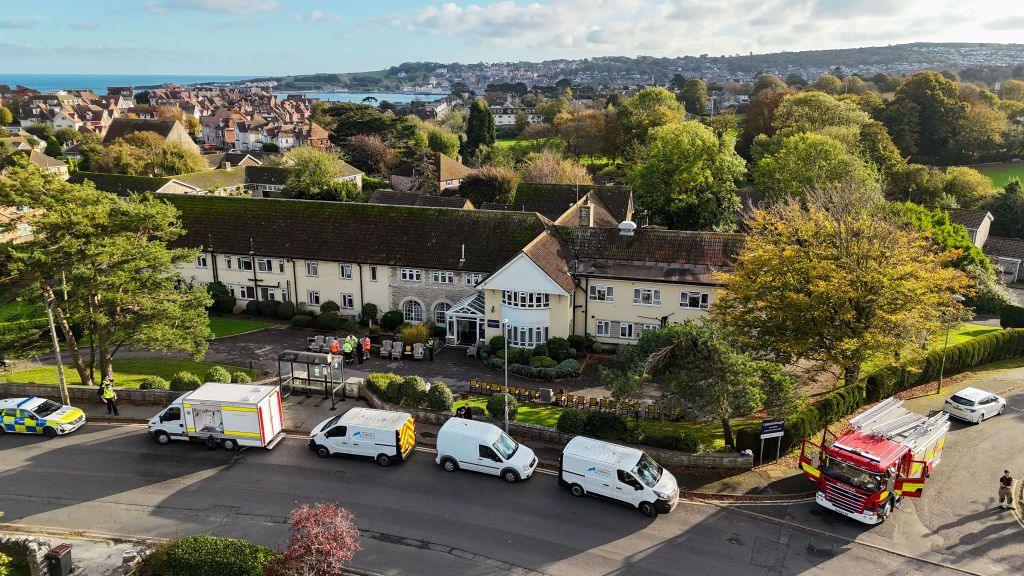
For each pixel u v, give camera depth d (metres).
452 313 54.28
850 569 26.09
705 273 51.78
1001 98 170.75
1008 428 39.59
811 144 78.12
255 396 34.81
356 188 105.31
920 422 31.66
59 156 143.25
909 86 129.50
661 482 29.75
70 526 28.42
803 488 31.88
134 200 42.94
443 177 118.88
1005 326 62.09
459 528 28.56
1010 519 29.69
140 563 24.91
